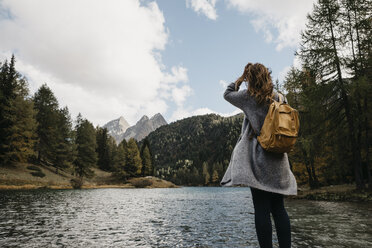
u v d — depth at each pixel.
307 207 8.40
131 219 6.35
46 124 43.12
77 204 10.84
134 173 68.50
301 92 15.67
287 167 1.58
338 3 13.74
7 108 33.06
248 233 4.27
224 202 13.13
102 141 81.88
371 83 12.85
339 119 14.49
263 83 1.56
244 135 1.66
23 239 3.86
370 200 10.23
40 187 30.11
